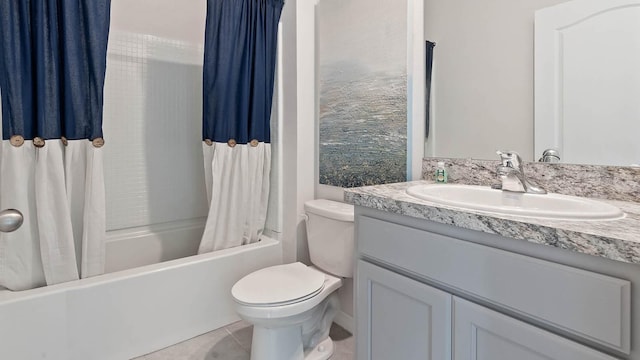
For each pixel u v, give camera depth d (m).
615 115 1.03
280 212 2.16
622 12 1.00
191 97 2.44
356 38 1.79
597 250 0.66
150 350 1.66
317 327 1.69
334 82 1.93
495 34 1.29
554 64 1.15
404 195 1.14
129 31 2.17
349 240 1.62
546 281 0.74
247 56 2.00
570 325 0.71
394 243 1.08
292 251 2.08
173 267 1.73
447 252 0.93
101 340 1.54
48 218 1.49
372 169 1.74
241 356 1.65
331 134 1.97
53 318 1.43
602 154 1.06
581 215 0.80
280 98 2.13
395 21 1.60
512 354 0.80
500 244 0.83
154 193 2.32
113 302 1.56
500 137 1.30
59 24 1.50
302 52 2.01
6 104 1.40
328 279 1.66
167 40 2.32
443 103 1.47
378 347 1.15
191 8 2.40
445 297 0.93
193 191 2.48
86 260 1.59
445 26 1.44
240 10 1.95
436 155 1.52
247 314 1.36
